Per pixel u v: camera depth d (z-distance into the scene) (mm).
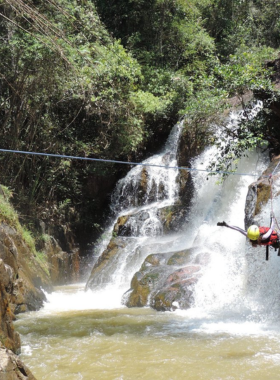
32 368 5906
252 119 13430
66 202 16172
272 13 24734
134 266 12891
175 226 14961
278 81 13625
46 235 14703
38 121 14938
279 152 13062
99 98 15438
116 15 22000
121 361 6137
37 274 11820
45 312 9680
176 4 22562
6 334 6023
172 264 11227
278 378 5355
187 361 6043
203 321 8375
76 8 15000
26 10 11008
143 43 22453
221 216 14047
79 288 13750
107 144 16891
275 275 8922
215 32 25266
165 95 19766
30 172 15453
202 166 15852
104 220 17844
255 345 6691
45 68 14016
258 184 10344
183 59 22859
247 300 9438
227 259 10758
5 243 9664
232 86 13047
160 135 19688
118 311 9656
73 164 17141
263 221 9586
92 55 15781
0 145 14688
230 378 5402
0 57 14055
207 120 14062
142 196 17172
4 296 6086
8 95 14641
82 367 5934
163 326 8062
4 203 11883
